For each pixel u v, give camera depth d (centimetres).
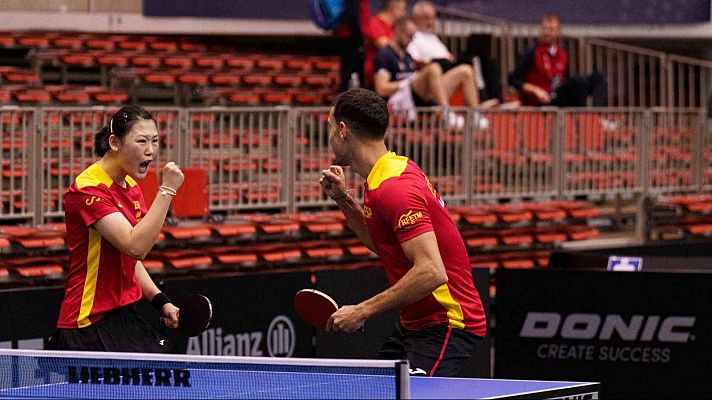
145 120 1025
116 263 1034
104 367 844
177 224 1798
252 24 2883
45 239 1605
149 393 829
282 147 1945
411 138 2102
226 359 826
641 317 1554
